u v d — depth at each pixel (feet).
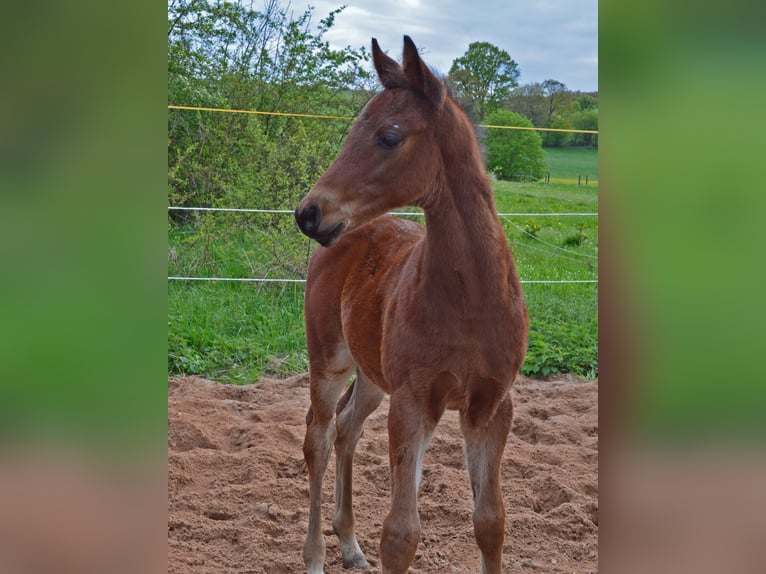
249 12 39.47
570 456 17.11
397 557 9.12
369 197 8.93
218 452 16.76
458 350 9.24
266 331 25.95
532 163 47.14
